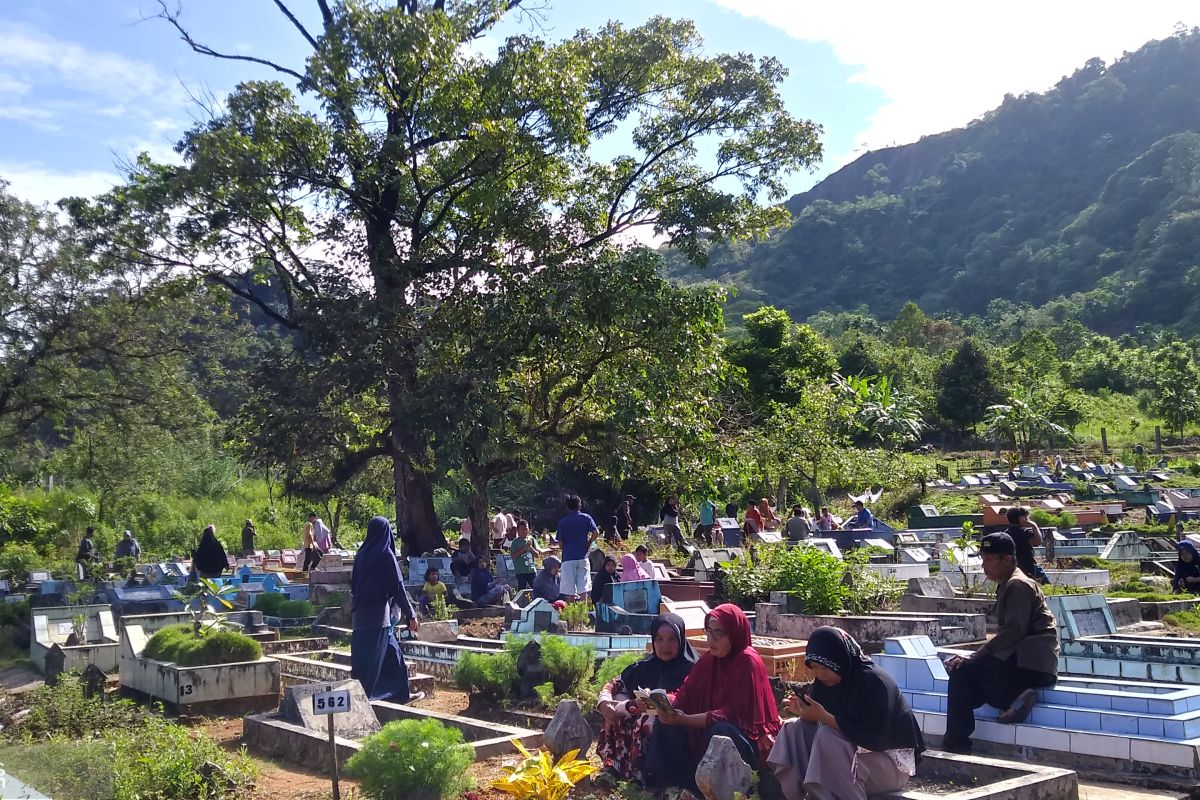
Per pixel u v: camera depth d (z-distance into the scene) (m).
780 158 24.19
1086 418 67.50
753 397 47.91
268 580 20.98
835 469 39.41
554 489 47.94
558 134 21.30
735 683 6.51
